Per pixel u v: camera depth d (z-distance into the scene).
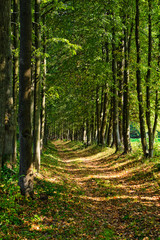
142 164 14.29
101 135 27.14
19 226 6.06
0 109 4.87
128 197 9.84
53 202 8.50
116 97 19.42
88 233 6.48
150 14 13.88
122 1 16.52
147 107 14.87
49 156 21.88
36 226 6.36
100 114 28.89
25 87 7.75
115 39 18.06
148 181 11.36
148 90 14.76
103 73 18.84
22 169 8.06
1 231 5.44
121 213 8.02
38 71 11.55
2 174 8.45
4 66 4.89
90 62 19.77
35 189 9.42
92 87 25.84
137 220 6.92
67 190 10.84
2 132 4.98
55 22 16.05
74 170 18.02
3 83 4.88
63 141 72.00
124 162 17.00
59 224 6.81
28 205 7.51
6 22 4.92
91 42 17.45
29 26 7.58
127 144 18.86
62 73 20.98
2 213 6.17
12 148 10.33
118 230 6.68
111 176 14.69
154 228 6.01
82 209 8.56
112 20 16.45
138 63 14.82
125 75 18.22
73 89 27.19
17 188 7.93
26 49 7.59
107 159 20.50
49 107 31.52
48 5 13.30
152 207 7.86
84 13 16.22
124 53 17.94
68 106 36.47
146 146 15.27
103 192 11.19
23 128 7.93
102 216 7.99
